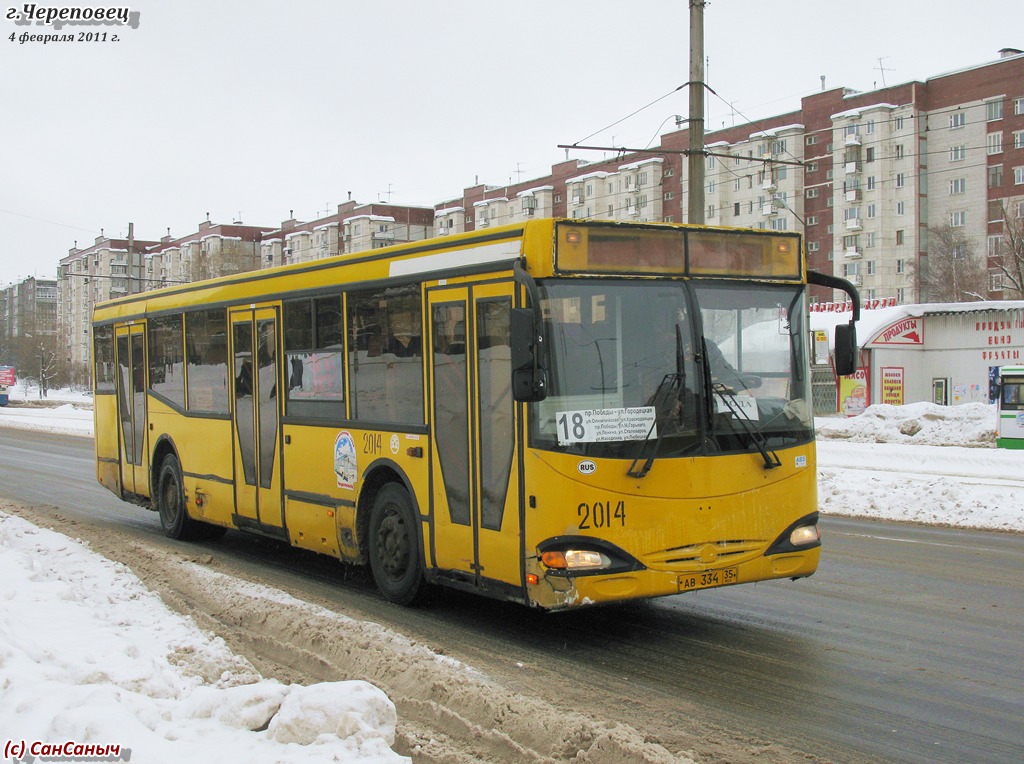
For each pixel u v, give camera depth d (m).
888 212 66.06
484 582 7.28
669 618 8.07
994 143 62.22
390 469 8.43
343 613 8.28
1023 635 7.47
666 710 5.69
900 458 23.39
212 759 4.33
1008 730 5.39
